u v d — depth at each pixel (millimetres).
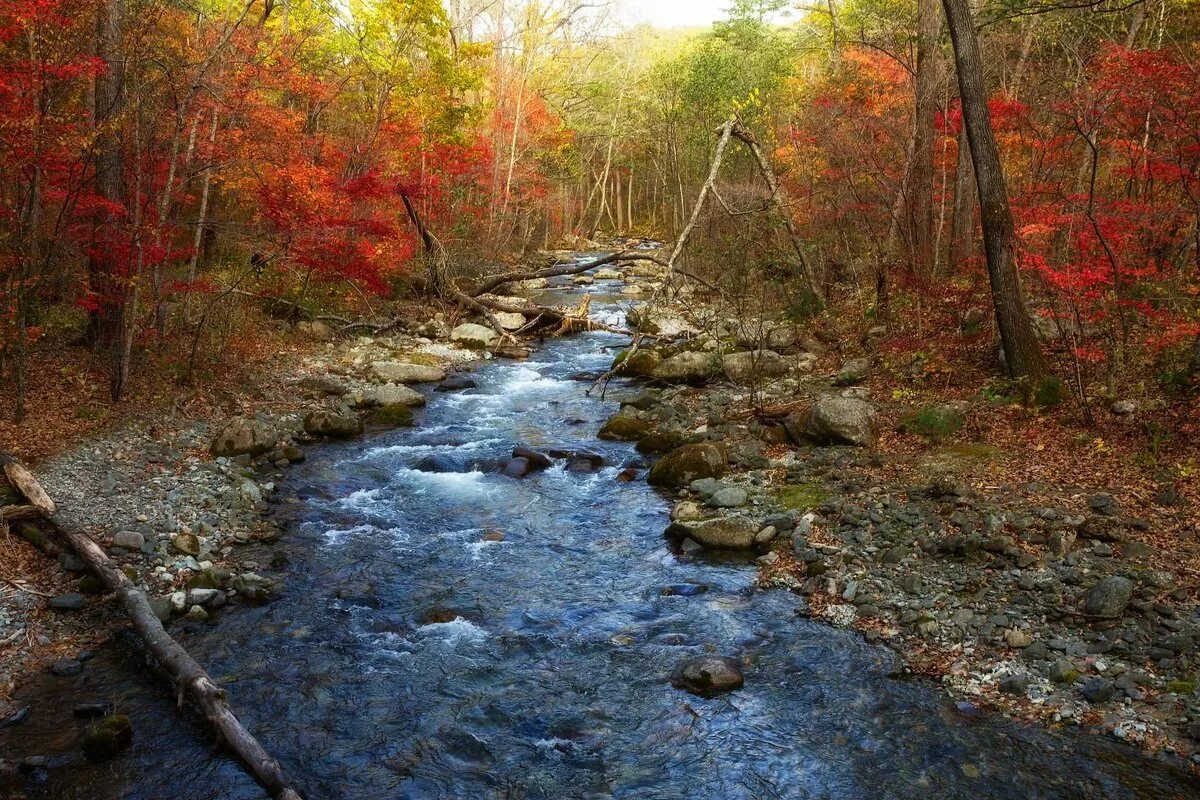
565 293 32562
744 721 6738
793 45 37312
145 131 13547
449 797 5949
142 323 14703
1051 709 6543
